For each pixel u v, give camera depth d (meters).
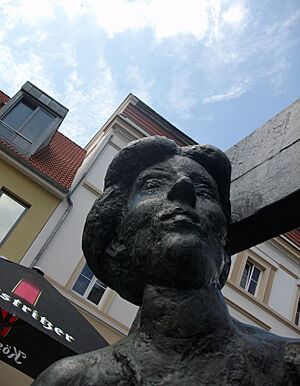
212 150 1.14
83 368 0.82
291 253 11.27
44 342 3.87
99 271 1.07
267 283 10.44
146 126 10.91
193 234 0.88
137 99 11.43
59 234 7.84
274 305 10.23
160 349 0.77
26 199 7.93
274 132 1.50
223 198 1.13
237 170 1.54
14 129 9.18
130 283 0.97
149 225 0.93
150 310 0.83
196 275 0.85
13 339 3.87
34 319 3.35
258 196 1.34
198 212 0.96
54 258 7.55
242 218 1.33
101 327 7.40
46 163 9.29
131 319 7.72
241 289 9.88
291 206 1.24
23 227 7.61
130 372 0.76
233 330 0.81
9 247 7.30
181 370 0.73
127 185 1.10
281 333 9.90
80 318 4.00
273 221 1.29
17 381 5.73
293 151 1.35
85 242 1.07
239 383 0.71
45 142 9.73
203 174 1.07
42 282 4.25
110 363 0.81
